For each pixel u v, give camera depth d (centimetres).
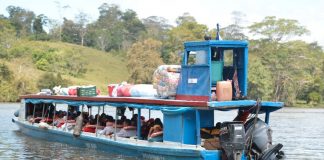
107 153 1761
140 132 1620
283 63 9138
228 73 1463
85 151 1853
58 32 13188
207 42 1355
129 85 1758
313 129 3434
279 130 3356
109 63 11512
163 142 1458
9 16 14238
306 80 9019
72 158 1720
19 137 2362
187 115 1388
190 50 1419
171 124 1427
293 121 4347
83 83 8594
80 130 1900
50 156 1786
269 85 8369
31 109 2481
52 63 9250
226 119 3962
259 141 1342
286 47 9656
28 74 7781
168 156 1428
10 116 3919
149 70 8756
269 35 10138
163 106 1466
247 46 1414
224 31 10969
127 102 1631
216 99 1352
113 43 13450
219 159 1325
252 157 1352
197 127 1355
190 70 1411
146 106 1537
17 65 8312
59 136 2084
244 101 1361
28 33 13175
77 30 13625
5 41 10044
